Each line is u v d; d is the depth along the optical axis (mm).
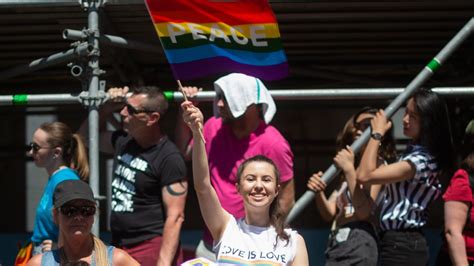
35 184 21422
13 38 18297
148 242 15047
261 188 12227
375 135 14711
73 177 14453
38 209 14594
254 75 15141
